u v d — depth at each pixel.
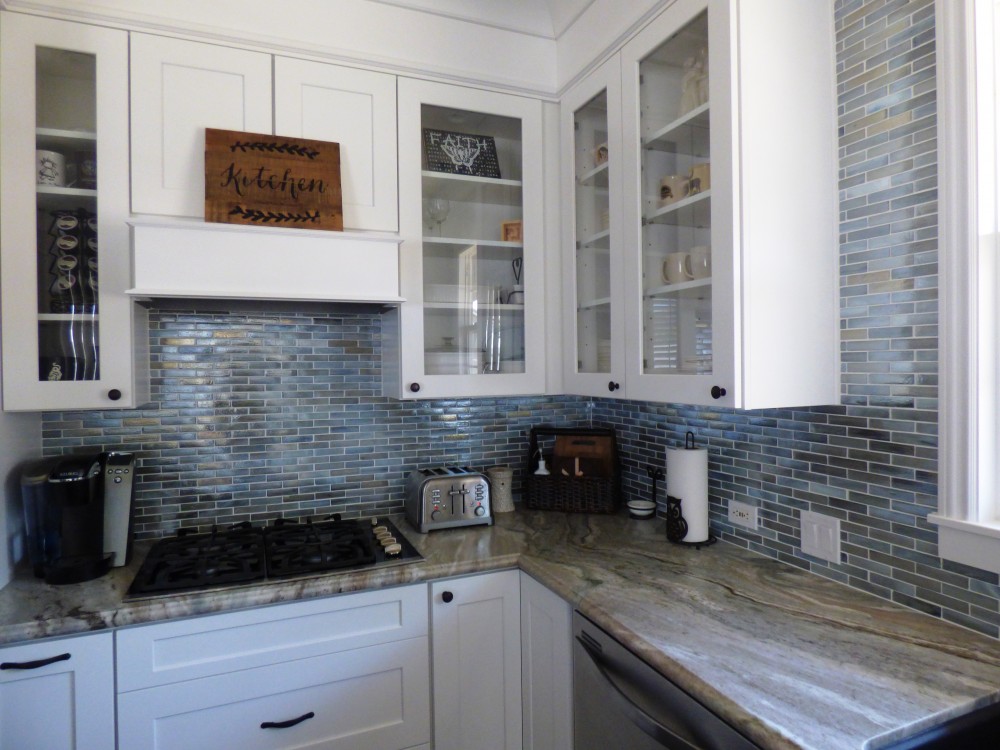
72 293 1.56
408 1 1.86
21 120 1.50
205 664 1.45
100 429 1.83
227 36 1.66
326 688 1.55
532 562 1.64
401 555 1.71
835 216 1.40
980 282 1.13
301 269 1.66
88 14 1.55
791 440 1.54
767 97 1.32
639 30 1.60
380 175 1.83
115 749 1.38
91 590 1.48
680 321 1.49
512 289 2.03
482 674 1.69
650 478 2.13
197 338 1.93
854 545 1.38
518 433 2.37
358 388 2.12
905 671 1.03
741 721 0.91
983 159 1.13
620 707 1.19
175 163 1.62
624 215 1.67
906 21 1.24
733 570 1.54
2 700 1.30
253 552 1.70
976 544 1.13
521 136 2.03
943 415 1.18
